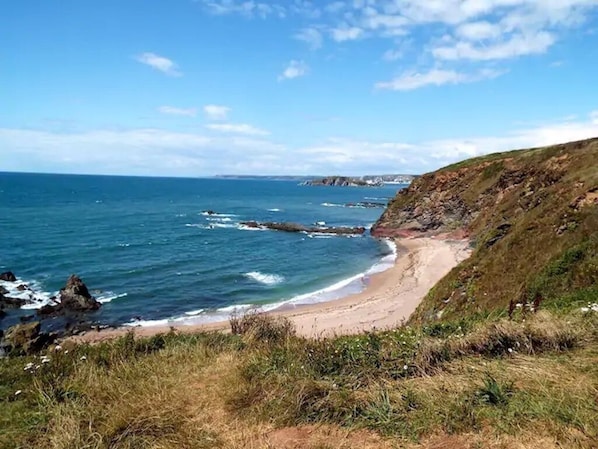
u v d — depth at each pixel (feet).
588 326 21.42
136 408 16.19
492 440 12.55
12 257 126.11
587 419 12.91
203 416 15.64
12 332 60.90
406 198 185.16
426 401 14.93
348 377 17.78
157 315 81.97
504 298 46.75
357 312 78.89
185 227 204.85
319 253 147.23
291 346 22.38
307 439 13.57
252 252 147.74
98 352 25.20
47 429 15.08
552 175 105.29
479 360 18.52
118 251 141.18
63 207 281.13
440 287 63.00
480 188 155.63
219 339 27.40
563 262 42.96
